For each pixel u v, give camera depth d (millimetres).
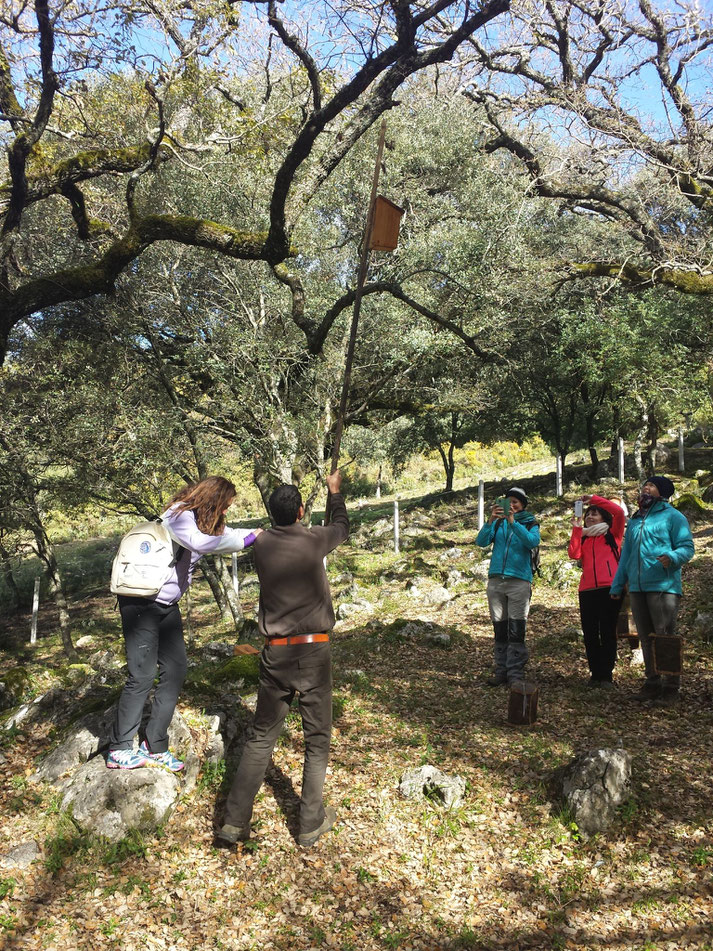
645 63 15734
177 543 4039
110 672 9266
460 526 19094
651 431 18000
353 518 25891
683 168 14422
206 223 9352
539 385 19172
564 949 3268
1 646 15938
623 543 6043
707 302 14805
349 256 14141
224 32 9453
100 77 10641
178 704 5020
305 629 3863
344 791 4555
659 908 3471
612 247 17266
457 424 24297
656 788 4402
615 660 6789
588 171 16344
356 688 6676
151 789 4051
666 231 16406
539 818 4234
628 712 5695
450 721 5750
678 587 5781
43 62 8352
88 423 11883
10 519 13344
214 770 4523
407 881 3738
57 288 9016
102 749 4410
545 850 3969
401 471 36688
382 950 3287
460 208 16359
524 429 22500
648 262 15883
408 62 9133
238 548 3939
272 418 12133
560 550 12812
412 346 13508
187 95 10344
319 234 14273
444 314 14875
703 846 3848
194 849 3934
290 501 3939
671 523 5750
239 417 12445
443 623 9656
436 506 23906
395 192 15211
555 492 19938
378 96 9484
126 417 12250
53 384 12500
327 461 13695
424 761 4996
